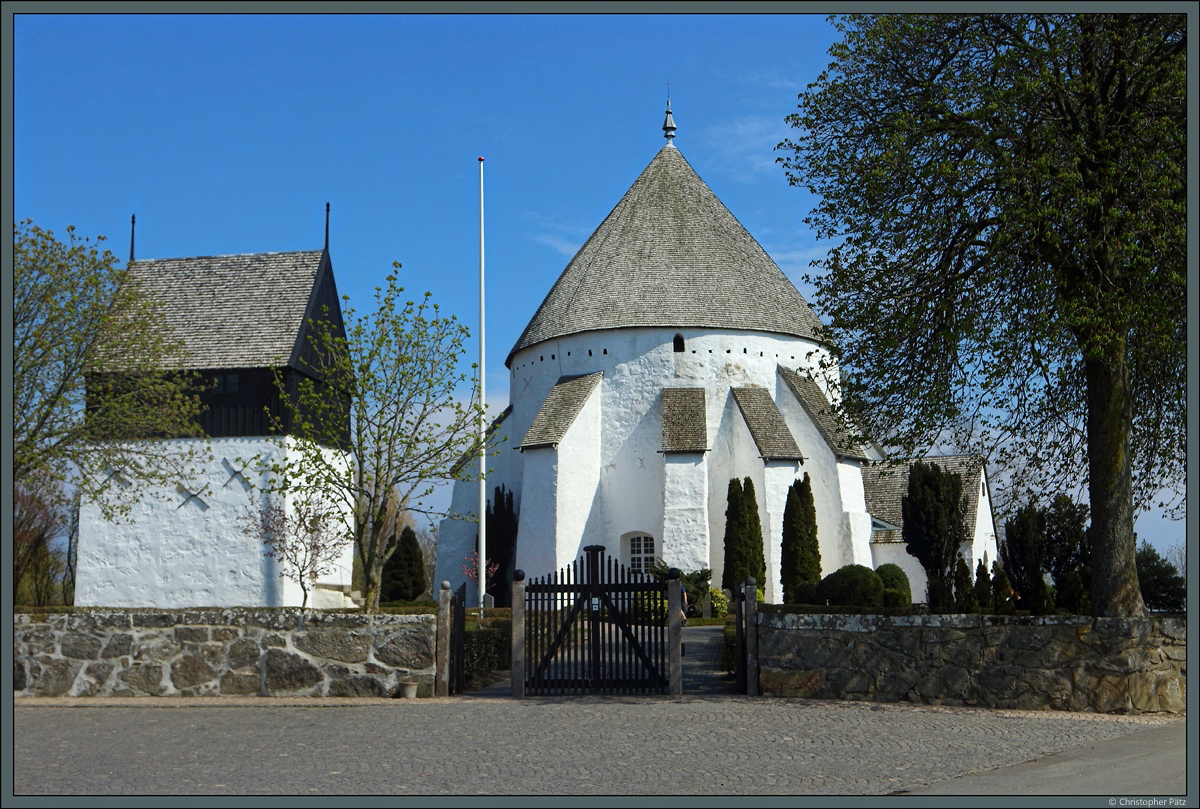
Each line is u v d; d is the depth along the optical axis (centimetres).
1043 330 1811
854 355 2005
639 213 4741
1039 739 1433
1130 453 1919
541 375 4606
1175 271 1738
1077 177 1742
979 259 1945
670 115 5081
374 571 2673
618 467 4303
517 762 1297
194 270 4119
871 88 2088
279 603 3681
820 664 1820
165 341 3531
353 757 1333
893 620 1783
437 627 1856
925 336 1983
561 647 1972
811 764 1280
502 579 4516
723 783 1179
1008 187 1819
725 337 4369
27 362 2747
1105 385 1844
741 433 4228
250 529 3675
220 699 1812
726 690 1945
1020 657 1705
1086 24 1844
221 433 3791
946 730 1499
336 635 1855
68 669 1852
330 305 4188
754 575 3884
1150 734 1473
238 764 1296
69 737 1487
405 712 1684
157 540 3753
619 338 4394
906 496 3747
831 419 4200
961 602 2209
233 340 3875
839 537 4081
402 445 2759
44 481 3070
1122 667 1650
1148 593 5291
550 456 4166
